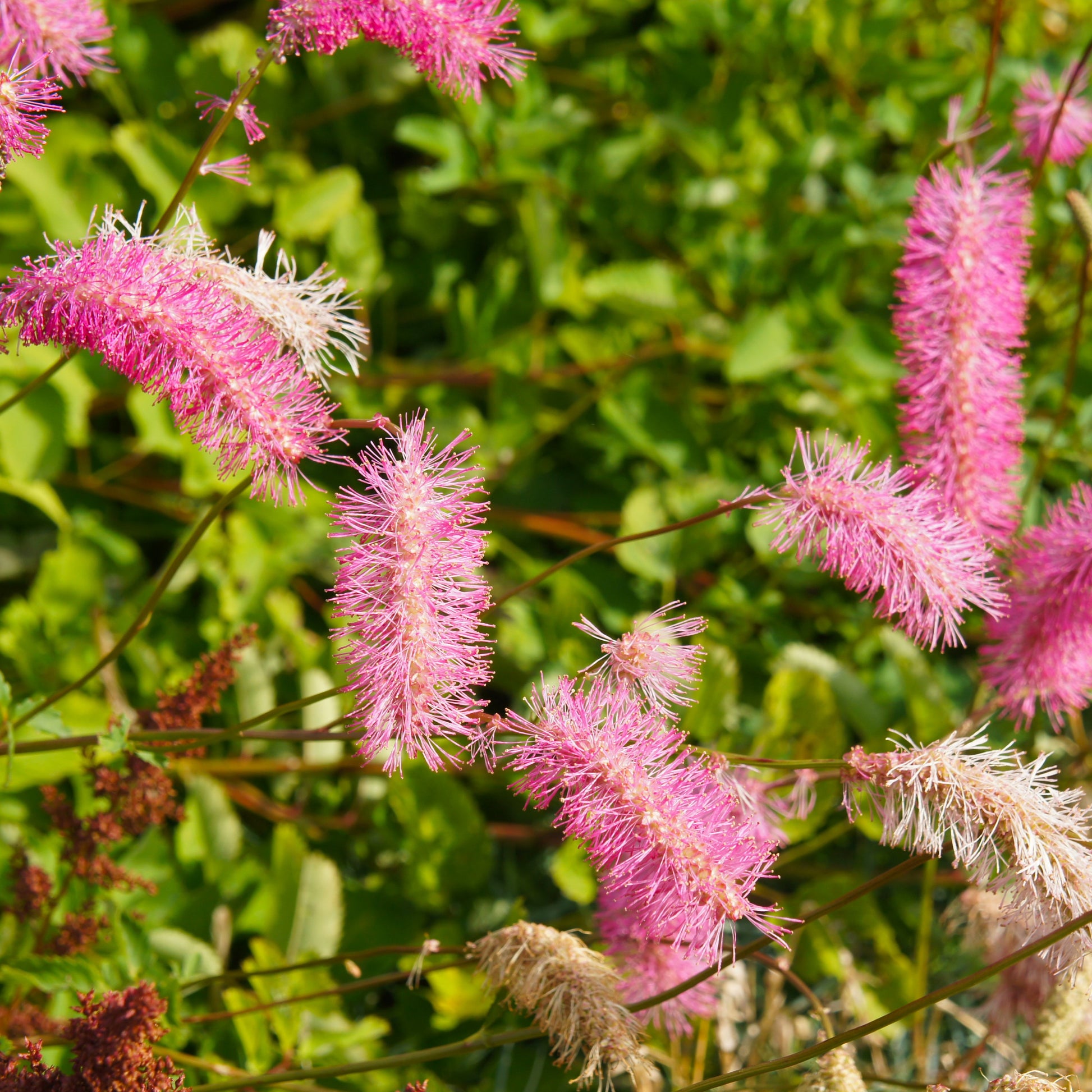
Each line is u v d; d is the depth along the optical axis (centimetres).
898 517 60
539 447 98
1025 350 91
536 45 95
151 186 83
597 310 96
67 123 84
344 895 77
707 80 99
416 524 57
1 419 78
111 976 67
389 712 57
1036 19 97
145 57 91
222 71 93
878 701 86
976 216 64
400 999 75
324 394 61
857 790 59
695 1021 76
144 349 57
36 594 81
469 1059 74
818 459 61
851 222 93
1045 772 59
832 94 104
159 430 80
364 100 95
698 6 93
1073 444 82
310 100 98
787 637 89
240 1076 68
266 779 83
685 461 90
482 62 61
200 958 71
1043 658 65
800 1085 60
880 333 86
